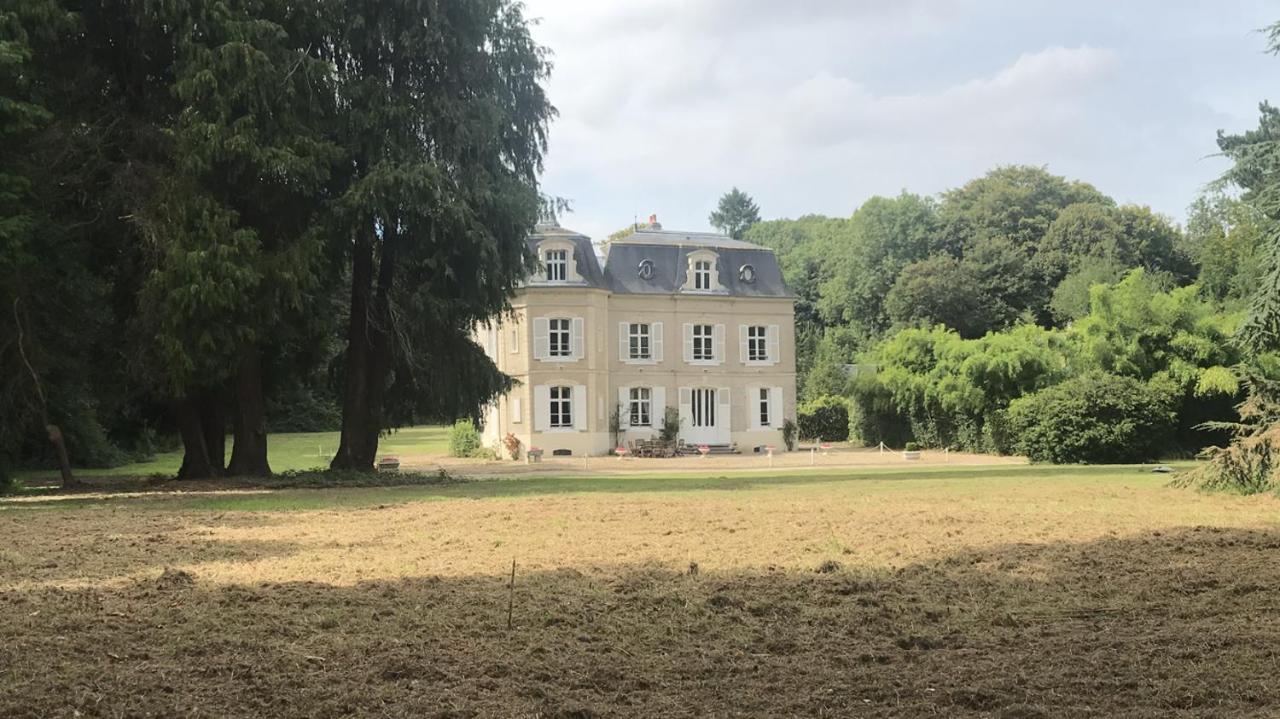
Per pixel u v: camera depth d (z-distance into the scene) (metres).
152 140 22.73
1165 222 72.38
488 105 25.02
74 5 22.64
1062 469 29.30
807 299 82.56
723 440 49.28
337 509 17.70
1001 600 8.87
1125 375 36.72
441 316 24.84
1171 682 6.16
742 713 5.67
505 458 46.06
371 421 27.47
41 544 12.98
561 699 5.93
